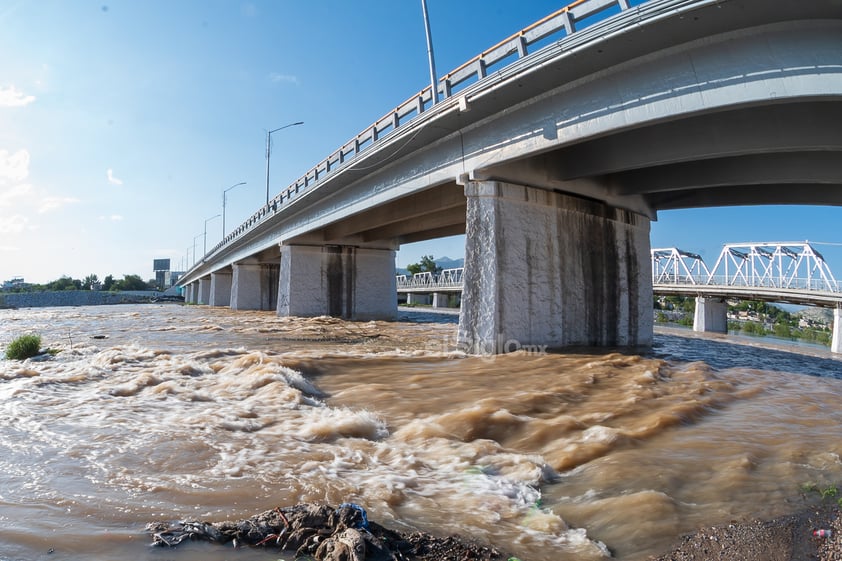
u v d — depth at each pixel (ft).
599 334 76.84
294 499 19.26
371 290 152.76
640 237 86.12
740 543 16.10
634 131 62.90
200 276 345.72
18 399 37.27
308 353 60.75
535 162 71.97
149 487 20.33
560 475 22.85
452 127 73.20
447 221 118.32
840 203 71.72
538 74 56.39
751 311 367.25
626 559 15.35
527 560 15.03
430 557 14.98
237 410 34.32
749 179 64.75
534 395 37.32
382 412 34.42
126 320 144.77
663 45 49.34
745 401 39.06
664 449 25.86
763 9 41.47
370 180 99.60
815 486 20.90
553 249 72.18
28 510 17.79
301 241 146.61
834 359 85.66
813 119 49.21
